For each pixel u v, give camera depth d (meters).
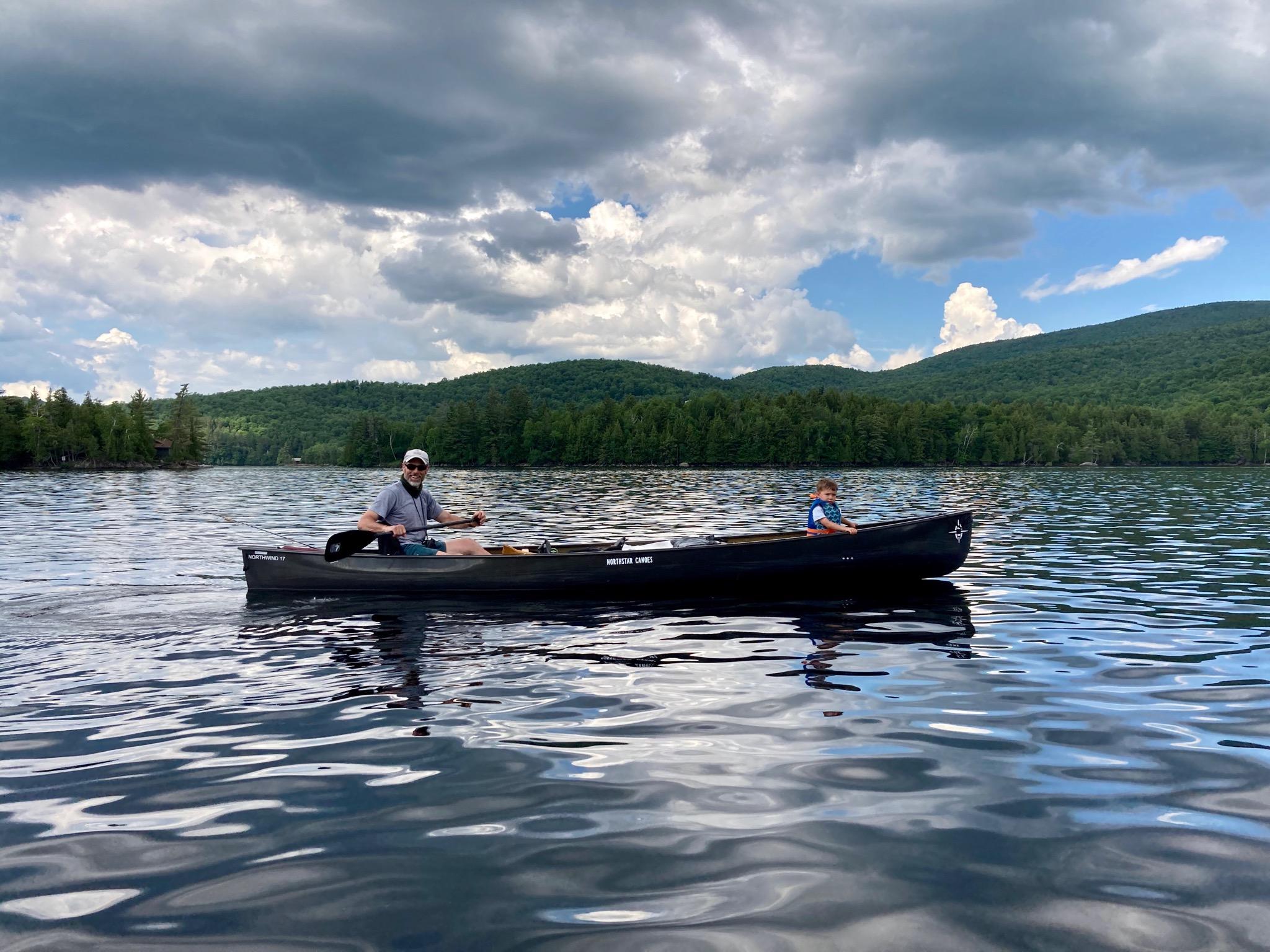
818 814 3.21
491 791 3.46
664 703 4.74
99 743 4.10
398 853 2.90
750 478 67.81
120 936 2.39
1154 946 2.30
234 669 5.58
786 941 2.33
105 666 5.70
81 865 2.84
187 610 7.81
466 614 7.62
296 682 5.25
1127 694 4.89
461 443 142.50
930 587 9.08
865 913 2.48
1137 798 3.37
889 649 6.13
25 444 99.69
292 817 3.22
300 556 8.63
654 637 6.61
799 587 8.78
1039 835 3.03
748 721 4.40
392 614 7.63
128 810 3.29
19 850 2.96
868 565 8.78
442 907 2.53
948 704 4.71
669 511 23.92
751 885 2.66
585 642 6.41
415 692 5.01
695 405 152.00
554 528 17.48
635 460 136.75
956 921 2.44
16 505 28.36
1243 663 5.64
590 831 3.07
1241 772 3.64
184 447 119.94
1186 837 3.01
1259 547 12.77
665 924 2.43
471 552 9.36
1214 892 2.61
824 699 4.82
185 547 13.38
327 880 2.72
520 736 4.18
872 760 3.82
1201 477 62.88
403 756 3.89
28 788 3.53
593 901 2.57
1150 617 7.30
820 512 9.45
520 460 141.12
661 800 3.36
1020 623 7.08
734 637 6.61
